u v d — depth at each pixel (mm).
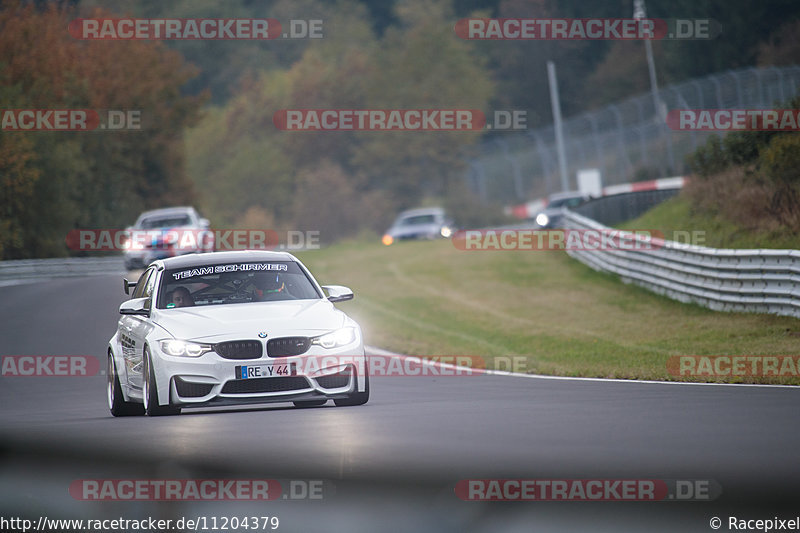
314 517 22125
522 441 31453
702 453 28625
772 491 23141
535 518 21234
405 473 26000
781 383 52469
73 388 61500
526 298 108125
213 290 44844
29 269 155000
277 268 46250
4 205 184375
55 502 24812
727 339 74062
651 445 30297
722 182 113750
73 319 98062
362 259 160000
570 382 55000
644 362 64812
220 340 40406
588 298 103750
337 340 41750
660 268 100188
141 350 42375
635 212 151875
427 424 36031
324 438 32781
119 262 181875
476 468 26609
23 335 89250
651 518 20922
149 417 41031
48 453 31500
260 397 40344
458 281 125500
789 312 79062
